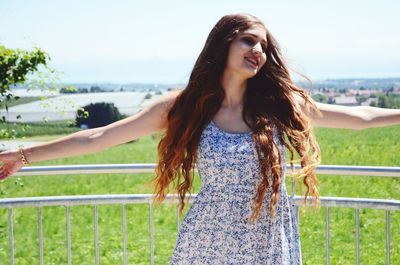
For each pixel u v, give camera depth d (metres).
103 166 3.73
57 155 3.07
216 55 3.08
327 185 11.45
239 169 3.01
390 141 15.70
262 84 3.18
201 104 3.09
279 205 3.03
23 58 8.23
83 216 9.91
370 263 6.60
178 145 3.11
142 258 7.10
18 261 7.34
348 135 17.20
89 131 3.11
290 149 3.14
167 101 3.19
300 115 3.13
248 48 3.02
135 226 8.98
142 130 3.18
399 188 11.05
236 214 3.02
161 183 3.23
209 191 3.05
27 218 9.89
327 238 3.72
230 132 3.10
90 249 7.70
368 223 8.41
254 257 3.02
